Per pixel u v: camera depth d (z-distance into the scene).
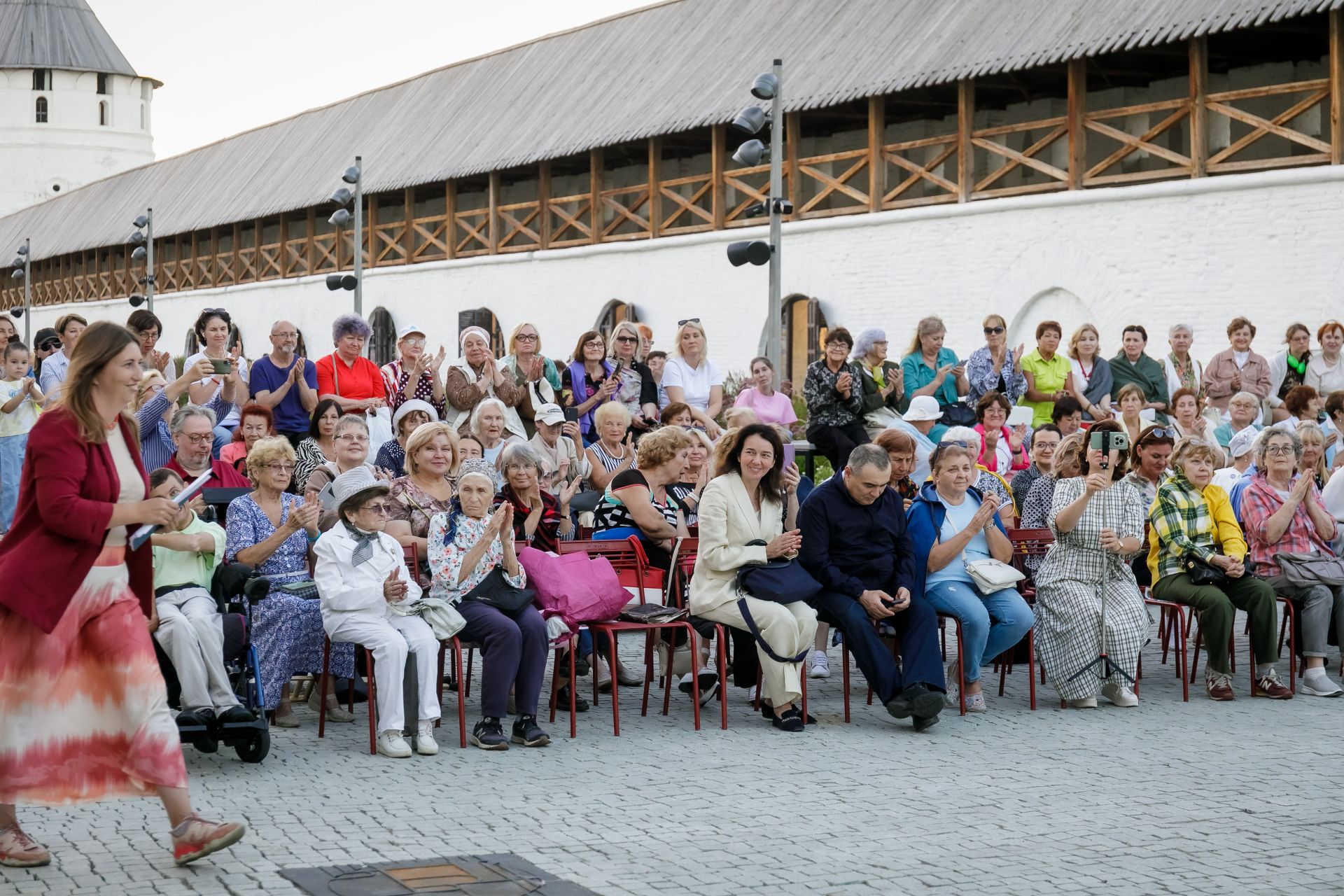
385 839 5.98
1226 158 18.23
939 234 20.94
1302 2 15.91
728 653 9.62
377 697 7.63
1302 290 16.92
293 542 8.37
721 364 24.64
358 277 24.45
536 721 8.01
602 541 9.21
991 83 21.05
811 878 5.53
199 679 7.06
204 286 42.66
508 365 12.14
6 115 71.19
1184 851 5.93
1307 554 9.85
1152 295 18.34
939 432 13.05
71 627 5.43
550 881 5.43
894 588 8.66
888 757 7.63
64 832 6.06
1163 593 9.67
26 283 45.88
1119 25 17.66
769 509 8.70
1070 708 9.08
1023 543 9.97
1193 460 9.61
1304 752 7.82
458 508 8.24
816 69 21.95
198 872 5.48
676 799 6.70
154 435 10.13
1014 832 6.18
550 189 30.88
